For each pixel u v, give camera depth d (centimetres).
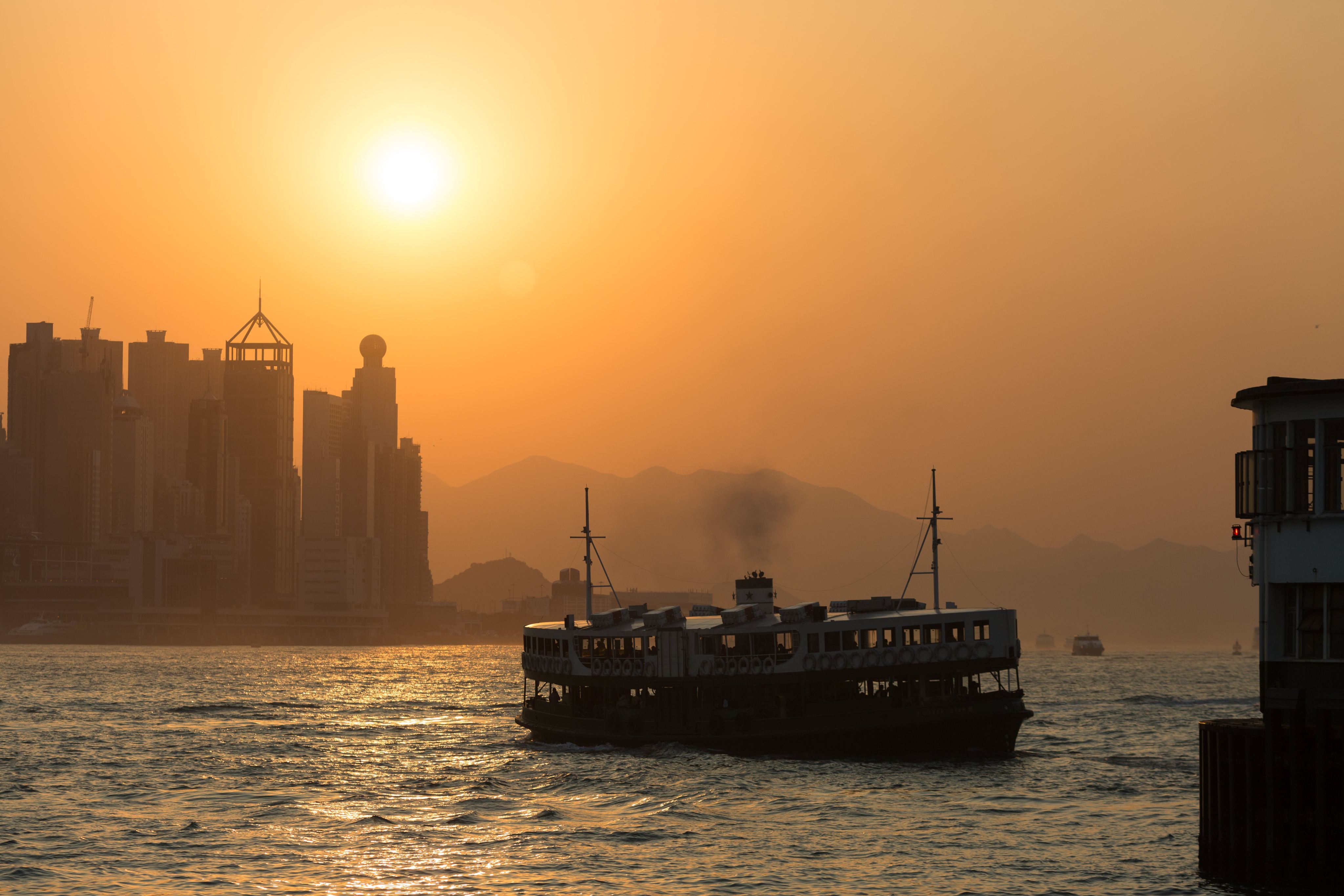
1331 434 7631
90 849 9831
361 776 13825
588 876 8900
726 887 8588
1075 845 9781
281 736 18588
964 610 13412
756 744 13850
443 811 11394
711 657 14025
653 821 10756
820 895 8400
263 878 8894
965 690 13600
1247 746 7294
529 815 11131
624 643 14712
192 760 15412
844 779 12719
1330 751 6994
